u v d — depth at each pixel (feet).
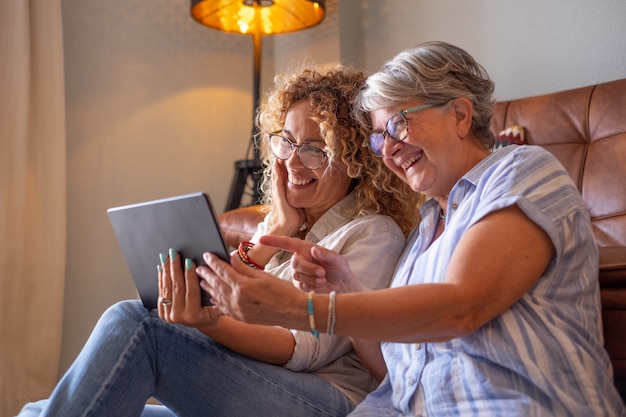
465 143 3.89
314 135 4.89
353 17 10.59
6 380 8.23
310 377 4.17
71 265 9.30
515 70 8.86
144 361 3.86
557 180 3.30
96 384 3.64
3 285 8.23
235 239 7.41
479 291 3.00
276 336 4.17
